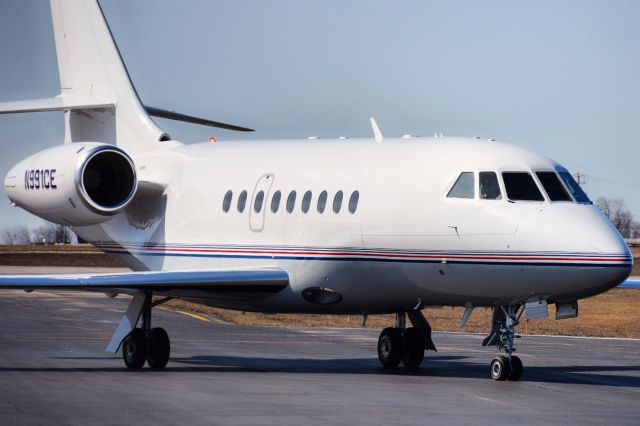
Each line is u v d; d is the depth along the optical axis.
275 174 63.19
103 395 45.62
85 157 62.75
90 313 110.88
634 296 160.88
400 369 62.16
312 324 107.38
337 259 58.56
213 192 66.06
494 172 54.09
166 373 57.12
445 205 54.66
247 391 47.59
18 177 66.31
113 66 73.88
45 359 64.75
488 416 40.72
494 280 53.00
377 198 57.28
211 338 84.94
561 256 50.78
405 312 61.31
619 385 53.66
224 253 64.50
